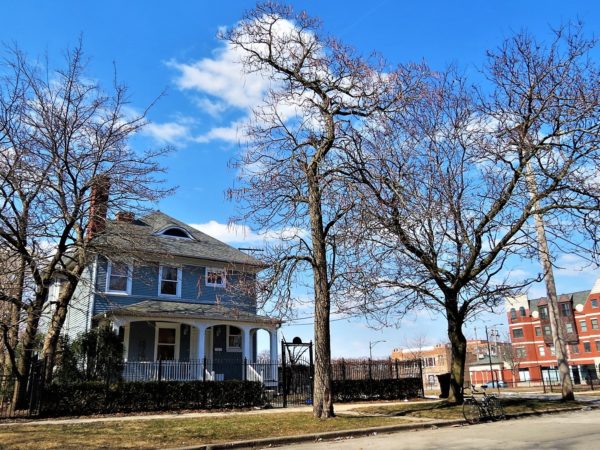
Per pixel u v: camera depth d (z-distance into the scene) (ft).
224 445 35.60
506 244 53.88
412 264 58.65
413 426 44.55
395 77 51.13
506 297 58.54
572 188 49.57
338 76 52.26
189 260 92.99
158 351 86.89
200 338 82.33
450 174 53.62
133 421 47.09
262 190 50.98
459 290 57.72
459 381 58.70
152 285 88.22
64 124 58.49
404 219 48.98
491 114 52.31
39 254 59.41
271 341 89.56
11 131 56.49
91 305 81.30
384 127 51.49
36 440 35.58
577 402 63.26
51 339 60.44
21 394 55.11
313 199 51.26
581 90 47.47
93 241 64.18
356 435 41.32
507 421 49.14
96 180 60.70
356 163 49.73
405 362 85.87
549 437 35.24
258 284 50.21
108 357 66.28
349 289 54.03
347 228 49.55
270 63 53.88
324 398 48.85
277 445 37.29
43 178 56.65
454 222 53.88
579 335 250.78
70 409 53.62
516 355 279.49
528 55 50.80
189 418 49.88
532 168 52.90
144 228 93.81
